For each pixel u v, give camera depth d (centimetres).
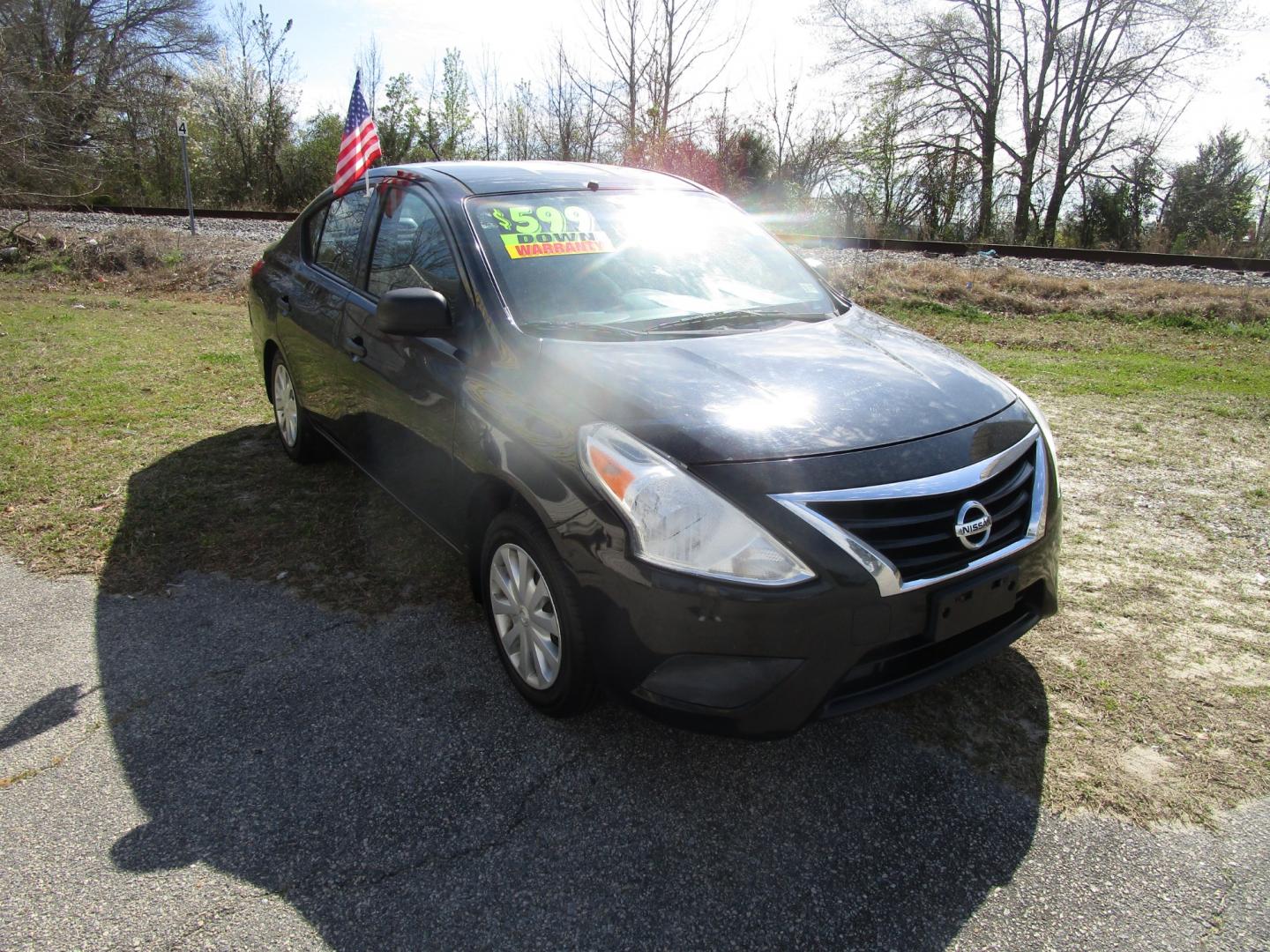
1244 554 406
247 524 432
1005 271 1182
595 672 257
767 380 274
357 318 390
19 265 1302
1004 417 281
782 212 2202
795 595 227
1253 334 957
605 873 228
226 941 206
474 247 327
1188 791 256
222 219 1727
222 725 286
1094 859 233
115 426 580
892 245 1620
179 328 919
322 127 2925
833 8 2730
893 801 254
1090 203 2698
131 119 2653
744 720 235
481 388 296
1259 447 561
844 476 237
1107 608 357
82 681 308
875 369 290
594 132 1956
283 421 516
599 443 249
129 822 244
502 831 242
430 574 384
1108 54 2661
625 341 297
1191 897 220
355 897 220
